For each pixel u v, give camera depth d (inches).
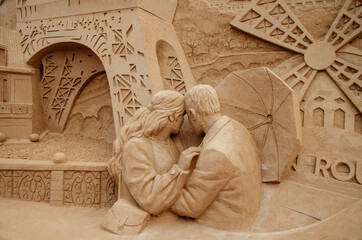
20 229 71.9
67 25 101.3
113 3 92.9
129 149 73.2
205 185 67.7
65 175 87.6
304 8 87.7
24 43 109.6
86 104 113.5
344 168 73.8
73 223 76.5
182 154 71.0
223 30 95.7
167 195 69.4
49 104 116.1
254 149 74.2
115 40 93.0
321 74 83.1
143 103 87.1
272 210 70.9
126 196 75.5
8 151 98.3
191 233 68.7
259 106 75.6
